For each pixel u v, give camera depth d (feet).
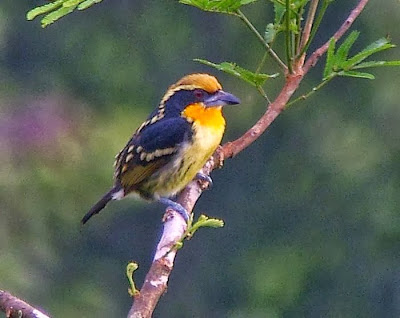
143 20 68.85
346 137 63.16
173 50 68.80
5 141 50.03
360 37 60.49
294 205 66.03
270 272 65.82
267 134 66.28
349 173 62.85
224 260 67.15
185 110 25.12
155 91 67.87
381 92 61.31
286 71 21.16
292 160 65.57
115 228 65.77
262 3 64.23
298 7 20.53
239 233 67.67
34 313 15.69
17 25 67.21
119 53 68.03
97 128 54.49
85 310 58.03
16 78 65.82
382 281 64.34
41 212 49.62
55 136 50.96
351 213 63.82
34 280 51.65
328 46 20.89
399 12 59.31
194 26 68.69
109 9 69.05
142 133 25.82
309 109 64.64
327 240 65.16
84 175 50.75
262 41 20.38
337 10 61.82
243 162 67.31
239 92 64.39
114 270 65.10
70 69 67.46
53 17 17.88
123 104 66.08
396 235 63.10
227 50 67.10
